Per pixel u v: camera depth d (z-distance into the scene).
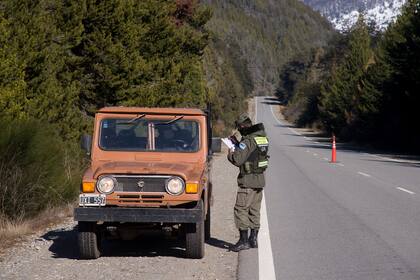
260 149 17.34
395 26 94.06
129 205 15.57
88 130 39.34
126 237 16.84
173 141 17.67
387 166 52.69
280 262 16.12
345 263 16.02
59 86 37.38
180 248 18.00
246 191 17.42
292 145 98.75
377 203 27.92
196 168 17.03
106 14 42.53
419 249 17.73
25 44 32.38
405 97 87.31
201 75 72.50
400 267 15.55
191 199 15.54
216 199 30.06
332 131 141.75
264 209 25.97
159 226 16.19
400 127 91.81
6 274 14.52
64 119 36.50
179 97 50.41
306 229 21.08
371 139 107.12
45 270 14.98
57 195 24.88
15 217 21.86
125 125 17.83
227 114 141.62
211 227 21.75
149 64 46.38
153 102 45.50
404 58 82.81
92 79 43.53
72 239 19.12
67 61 40.94
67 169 28.03
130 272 14.87
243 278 14.41
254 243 17.89
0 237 18.78
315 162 57.59
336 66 182.50
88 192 15.60
